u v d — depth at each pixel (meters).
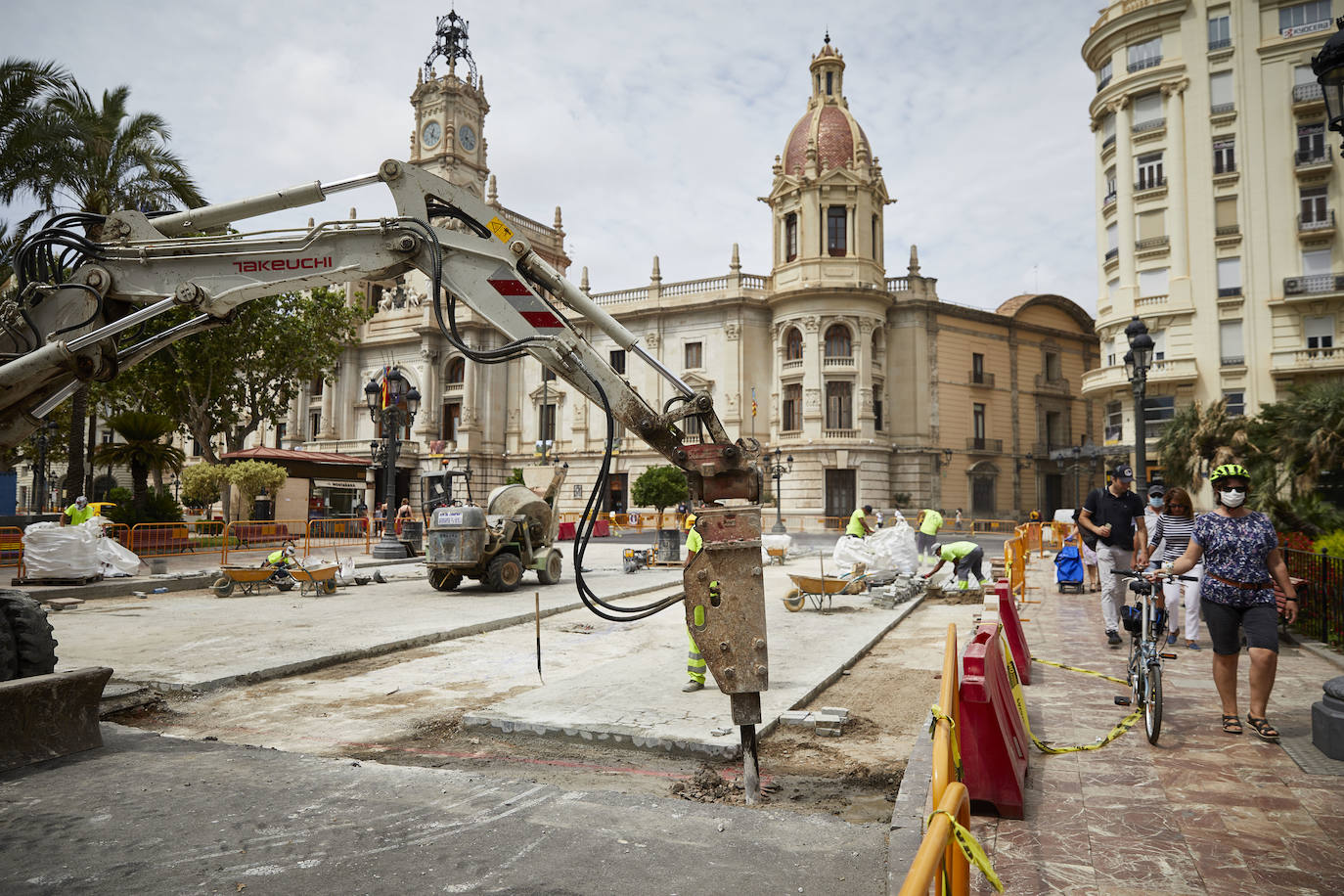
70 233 5.83
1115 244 38.09
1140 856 3.76
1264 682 5.54
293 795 4.47
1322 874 3.56
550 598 14.88
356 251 5.70
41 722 5.14
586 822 4.11
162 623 11.70
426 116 57.00
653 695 7.16
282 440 63.47
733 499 4.79
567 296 5.45
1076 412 59.25
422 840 3.86
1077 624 10.96
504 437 56.72
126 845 3.80
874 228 51.50
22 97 21.33
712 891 3.36
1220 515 5.84
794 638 10.27
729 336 50.25
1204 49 35.09
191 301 5.75
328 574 15.27
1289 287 33.03
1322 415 18.23
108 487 57.81
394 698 7.74
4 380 5.46
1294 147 33.47
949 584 15.09
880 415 50.00
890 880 3.41
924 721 6.75
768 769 5.55
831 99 52.56
